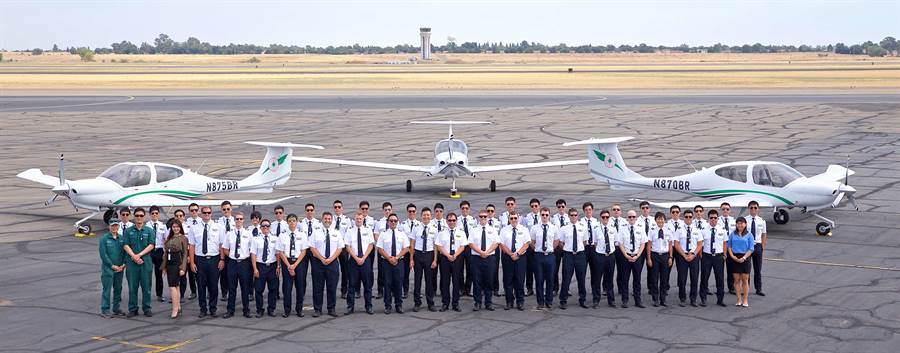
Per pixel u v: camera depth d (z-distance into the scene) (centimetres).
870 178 3506
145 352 1445
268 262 1658
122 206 2564
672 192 3216
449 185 3506
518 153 4600
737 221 1706
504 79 13388
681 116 6606
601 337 1516
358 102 8431
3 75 14875
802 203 2478
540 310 1714
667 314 1669
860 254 2181
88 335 1547
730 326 1575
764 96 8706
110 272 1662
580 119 6500
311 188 3444
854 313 1648
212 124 6319
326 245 1656
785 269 2023
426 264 1702
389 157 4484
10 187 3484
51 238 2459
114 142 5200
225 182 2797
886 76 13262
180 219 1789
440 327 1592
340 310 1727
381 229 1795
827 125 5731
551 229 1711
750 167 2594
